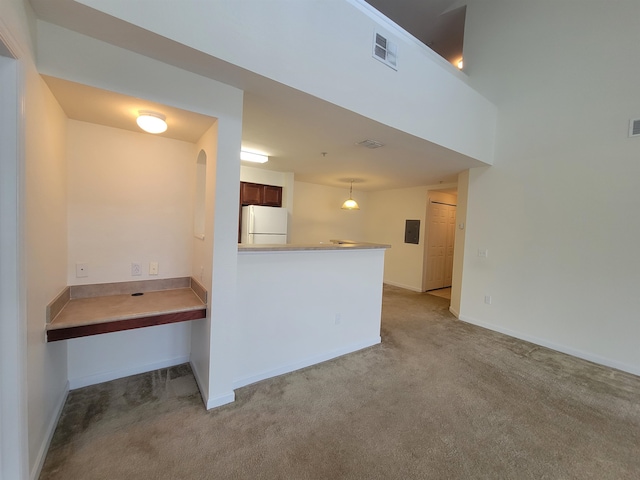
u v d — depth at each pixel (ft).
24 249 4.17
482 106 11.91
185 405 6.81
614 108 9.63
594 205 10.08
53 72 4.61
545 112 11.22
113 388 7.39
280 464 5.24
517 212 12.07
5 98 3.78
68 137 6.66
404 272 21.43
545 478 5.15
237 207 6.71
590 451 5.82
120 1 4.30
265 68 5.80
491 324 12.93
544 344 11.25
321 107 7.22
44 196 5.14
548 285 11.20
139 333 8.11
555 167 10.99
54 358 6.02
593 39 10.05
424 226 20.17
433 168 14.12
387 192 22.75
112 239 7.43
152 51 5.12
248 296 7.69
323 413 6.73
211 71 5.73
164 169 8.03
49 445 5.44
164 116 6.14
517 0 12.00
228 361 6.94
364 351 10.32
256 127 8.85
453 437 6.10
